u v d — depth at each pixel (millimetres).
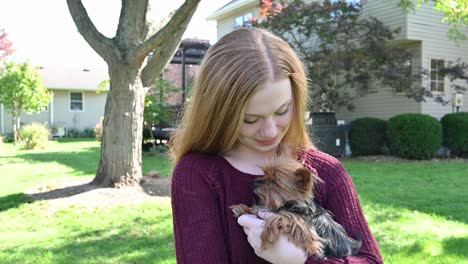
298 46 14070
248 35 1367
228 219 1364
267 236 1235
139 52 7418
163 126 17188
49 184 8359
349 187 1460
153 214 6133
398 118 12859
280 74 1297
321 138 13156
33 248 4754
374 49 12523
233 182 1406
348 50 12977
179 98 20781
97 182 8031
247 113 1308
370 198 6875
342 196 1426
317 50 14102
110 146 7906
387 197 6965
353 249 1322
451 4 9773
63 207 6621
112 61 7719
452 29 11969
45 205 6742
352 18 13430
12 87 21812
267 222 1257
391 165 11406
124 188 7746
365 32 13547
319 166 1475
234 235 1341
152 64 8086
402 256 4141
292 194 1327
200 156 1443
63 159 14273
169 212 6234
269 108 1294
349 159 13031
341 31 12945
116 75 7777
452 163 11820
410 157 12820
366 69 12945
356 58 12750
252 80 1271
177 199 1388
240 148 1467
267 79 1272
